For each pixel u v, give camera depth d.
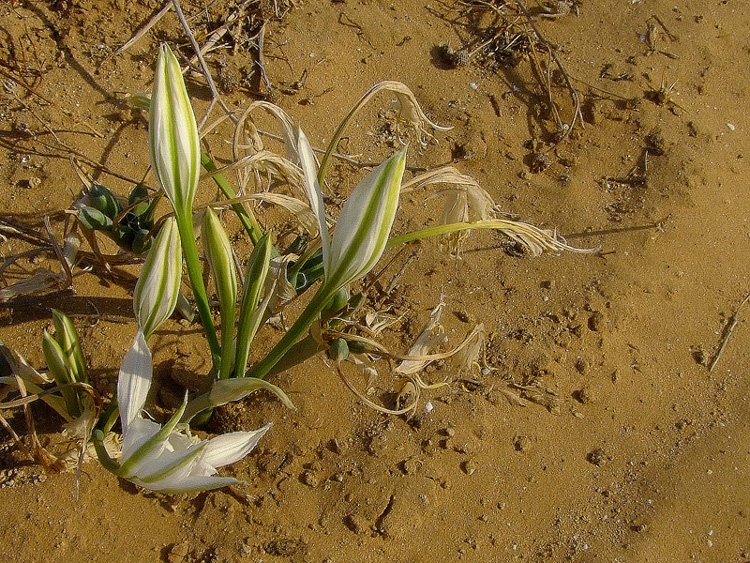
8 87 0.67
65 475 0.52
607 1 0.93
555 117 0.79
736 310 0.70
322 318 0.45
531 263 0.69
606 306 0.67
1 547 0.50
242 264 0.62
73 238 0.54
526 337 0.64
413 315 0.63
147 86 0.71
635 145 0.79
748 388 0.66
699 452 0.62
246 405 0.57
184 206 0.42
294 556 0.53
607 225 0.73
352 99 0.77
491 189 0.74
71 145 0.66
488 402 0.61
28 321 0.57
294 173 0.50
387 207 0.37
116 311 0.59
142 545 0.52
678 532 0.59
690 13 0.94
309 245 0.47
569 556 0.57
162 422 0.55
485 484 0.58
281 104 0.73
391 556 0.54
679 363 0.66
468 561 0.55
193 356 0.58
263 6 0.79
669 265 0.71
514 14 0.87
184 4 0.77
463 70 0.82
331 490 0.55
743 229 0.76
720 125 0.83
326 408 0.58
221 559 0.52
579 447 0.61
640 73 0.86
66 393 0.47
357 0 0.84
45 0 0.73
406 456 0.57
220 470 0.55
